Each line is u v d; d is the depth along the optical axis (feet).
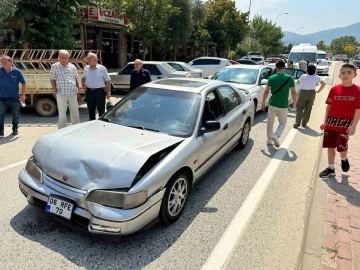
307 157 19.04
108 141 10.68
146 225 9.64
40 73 28.09
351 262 9.04
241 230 10.89
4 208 11.63
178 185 11.07
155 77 39.29
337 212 11.89
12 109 21.36
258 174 16.08
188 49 111.45
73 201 9.25
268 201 13.17
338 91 14.21
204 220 11.41
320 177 15.30
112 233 8.85
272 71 33.71
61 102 21.03
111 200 8.87
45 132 22.97
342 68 13.84
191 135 12.10
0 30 46.50
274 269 9.04
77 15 48.21
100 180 9.13
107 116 13.82
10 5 37.14
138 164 9.45
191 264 9.06
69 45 43.93
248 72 30.42
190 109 13.16
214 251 9.70
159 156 10.43
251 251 9.78
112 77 41.73
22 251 9.25
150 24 64.49
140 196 9.10
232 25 120.06
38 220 10.91
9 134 22.16
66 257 9.07
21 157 17.29
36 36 41.11
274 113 20.66
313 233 10.43
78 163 9.57
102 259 9.06
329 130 14.73
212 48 125.90
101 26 69.31
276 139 20.25
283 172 16.49
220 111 15.40
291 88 20.61
